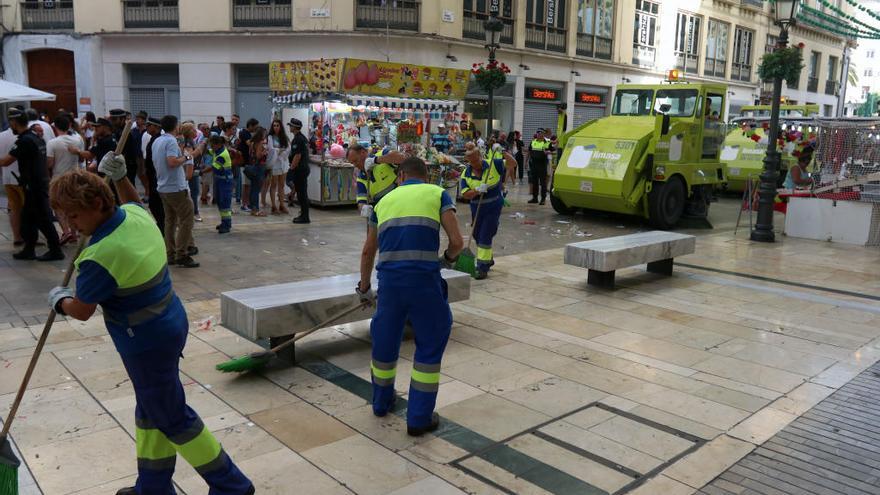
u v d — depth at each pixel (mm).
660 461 3781
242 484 3109
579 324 6418
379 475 3537
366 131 14844
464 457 3764
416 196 3977
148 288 2762
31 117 10234
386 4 20734
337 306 5098
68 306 2729
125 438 3863
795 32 37094
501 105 24297
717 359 5516
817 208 11922
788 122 12648
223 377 4859
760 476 3643
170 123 8039
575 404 4543
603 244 7902
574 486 3484
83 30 21938
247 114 21828
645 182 12719
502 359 5391
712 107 13734
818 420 4379
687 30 31359
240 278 7898
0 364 4945
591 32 26875
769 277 8742
